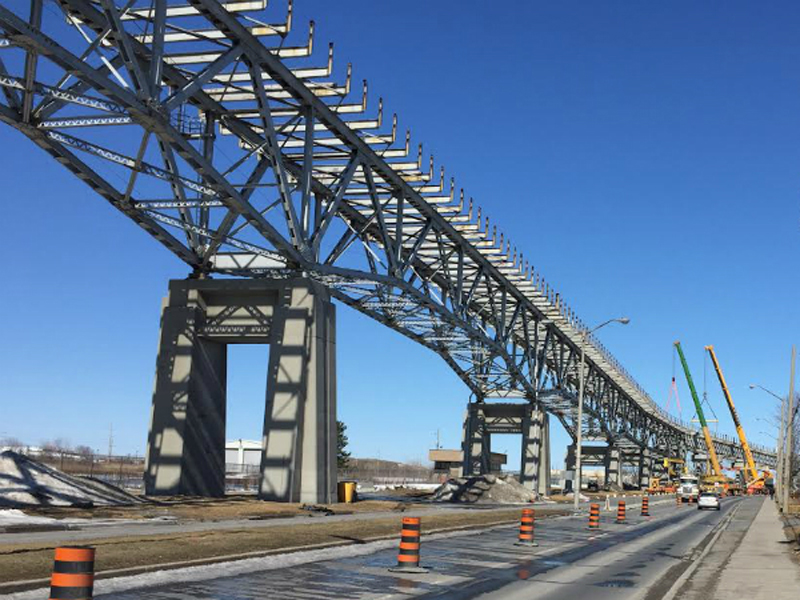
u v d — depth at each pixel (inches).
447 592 633.0
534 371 3061.0
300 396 1557.6
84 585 384.5
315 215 1788.9
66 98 1031.6
